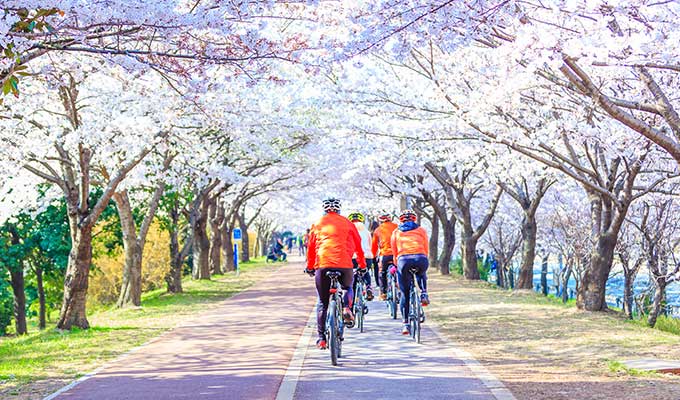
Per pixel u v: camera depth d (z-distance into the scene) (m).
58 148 16.19
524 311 16.92
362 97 18.19
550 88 12.99
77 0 7.15
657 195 20.70
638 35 7.96
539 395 7.35
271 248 58.00
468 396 7.39
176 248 26.95
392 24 8.20
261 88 20.12
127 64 7.96
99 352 11.78
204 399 7.51
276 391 7.82
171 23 7.69
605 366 9.38
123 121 16.14
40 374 9.70
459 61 14.26
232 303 20.84
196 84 8.66
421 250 11.93
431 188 33.31
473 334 12.95
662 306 24.42
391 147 20.47
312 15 9.88
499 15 8.25
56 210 28.38
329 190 40.31
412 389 7.83
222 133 23.77
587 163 19.12
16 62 6.98
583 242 30.67
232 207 41.69
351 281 9.81
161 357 10.83
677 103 13.12
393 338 12.27
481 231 30.38
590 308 17.05
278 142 30.09
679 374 8.70
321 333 9.76
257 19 8.89
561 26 8.38
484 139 16.11
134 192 27.31
